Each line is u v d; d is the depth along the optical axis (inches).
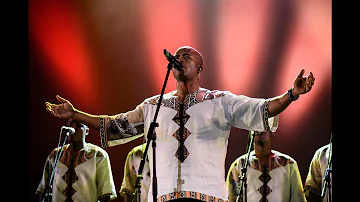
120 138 344.5
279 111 313.7
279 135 550.6
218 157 322.7
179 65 327.9
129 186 466.6
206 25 556.1
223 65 556.1
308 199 460.4
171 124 326.0
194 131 322.3
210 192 314.3
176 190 314.8
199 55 341.4
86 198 470.3
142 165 318.7
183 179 315.6
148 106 338.6
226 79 556.4
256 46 550.6
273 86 551.2
